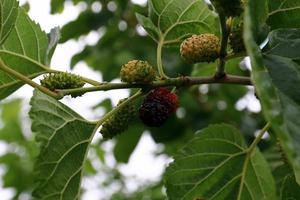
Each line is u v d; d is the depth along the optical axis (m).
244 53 0.40
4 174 0.98
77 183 0.41
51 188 0.40
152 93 0.43
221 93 0.76
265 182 0.45
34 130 0.39
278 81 0.34
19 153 0.99
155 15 0.47
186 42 0.41
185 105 0.75
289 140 0.27
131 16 0.79
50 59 0.46
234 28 0.39
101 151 0.98
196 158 0.46
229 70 0.62
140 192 1.25
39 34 0.46
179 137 0.74
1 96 0.46
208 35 0.41
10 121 1.01
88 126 0.41
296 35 0.36
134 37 0.78
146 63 0.41
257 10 0.32
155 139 0.74
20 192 0.97
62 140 0.40
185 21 0.47
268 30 0.34
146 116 0.42
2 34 0.41
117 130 0.42
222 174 0.46
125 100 0.42
